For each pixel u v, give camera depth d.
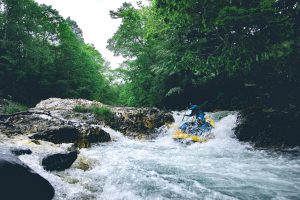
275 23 10.63
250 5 10.98
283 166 7.78
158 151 9.67
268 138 11.70
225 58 12.72
